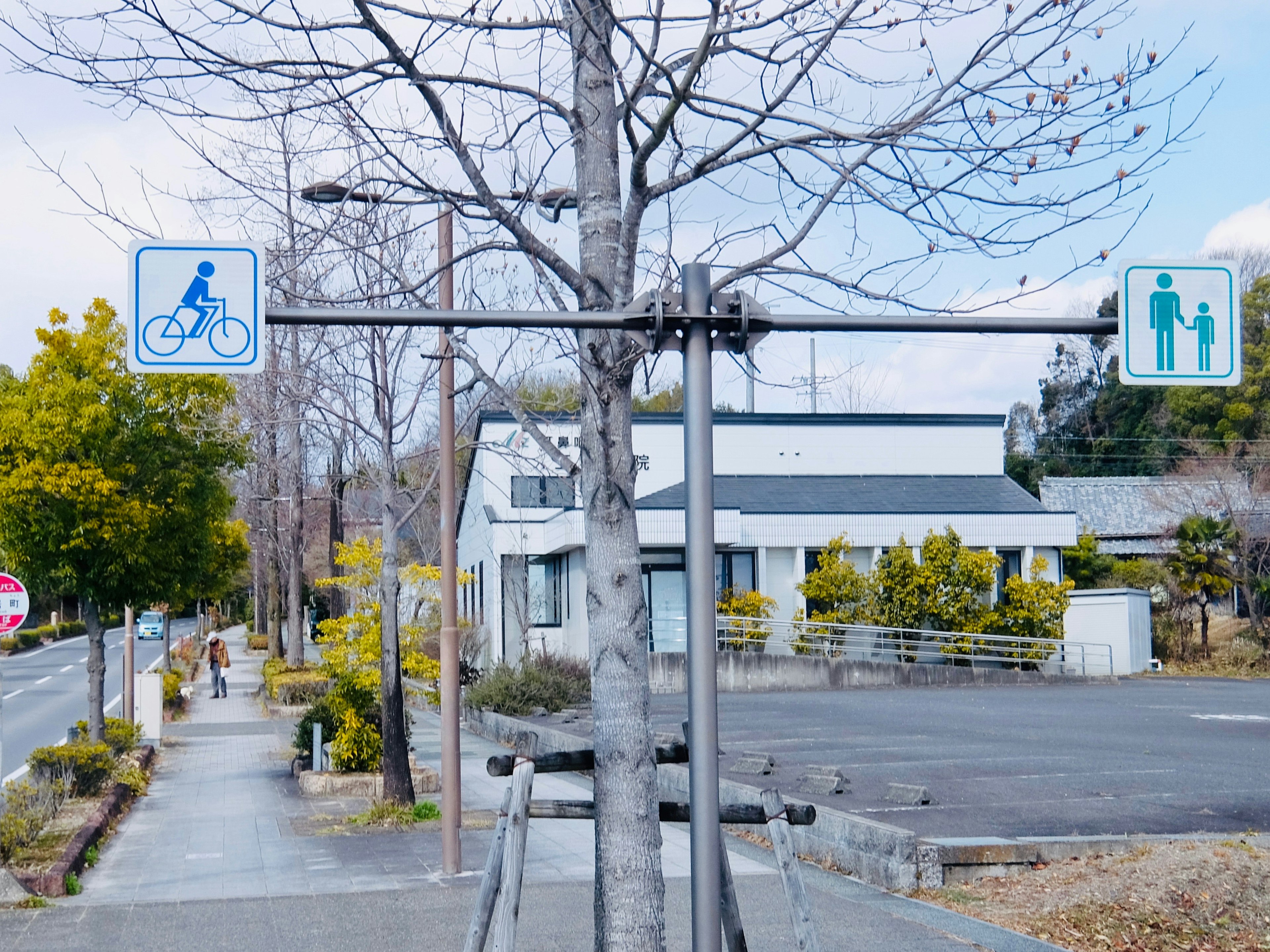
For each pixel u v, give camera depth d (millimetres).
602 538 4535
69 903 8570
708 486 4051
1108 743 16484
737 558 32312
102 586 16016
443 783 9703
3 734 23828
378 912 8148
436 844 10984
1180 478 37188
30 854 9891
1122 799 11531
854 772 13656
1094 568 38188
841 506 33281
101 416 15586
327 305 5570
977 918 7559
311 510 35344
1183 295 4434
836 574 31172
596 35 4707
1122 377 4371
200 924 7871
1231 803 11305
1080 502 44781
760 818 4781
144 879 9523
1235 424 44094
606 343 4633
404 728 12938
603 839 4391
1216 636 36031
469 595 40406
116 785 13984
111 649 54750
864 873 8883
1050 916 7418
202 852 10773
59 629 63375
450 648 9844
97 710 16188
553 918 7836
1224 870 7590
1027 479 58406
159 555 16203
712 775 3887
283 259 7797
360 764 15328
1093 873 8125
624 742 4414
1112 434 57312
